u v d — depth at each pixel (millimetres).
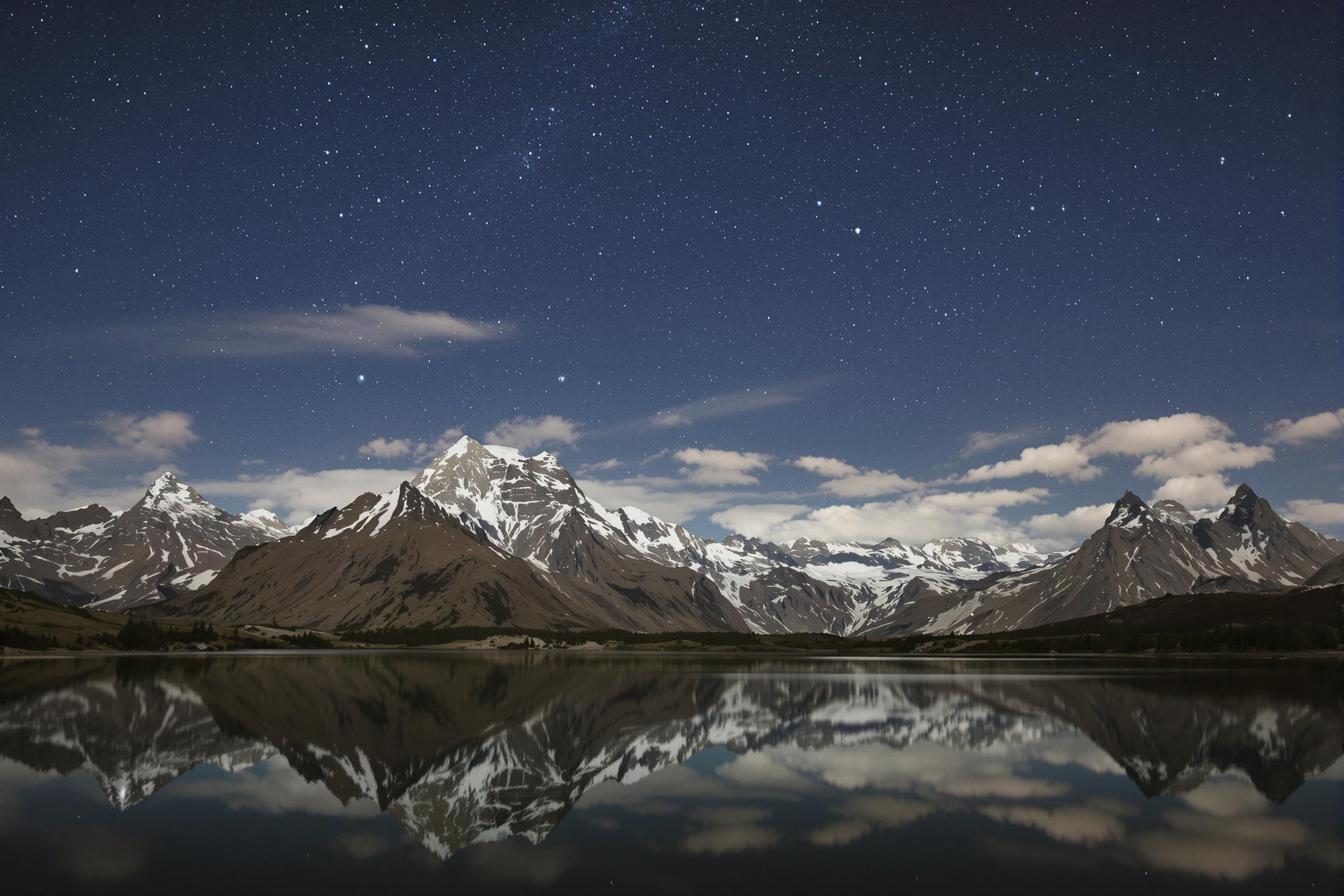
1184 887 35812
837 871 37812
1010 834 43938
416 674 184500
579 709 105438
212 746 73562
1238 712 99125
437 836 43938
